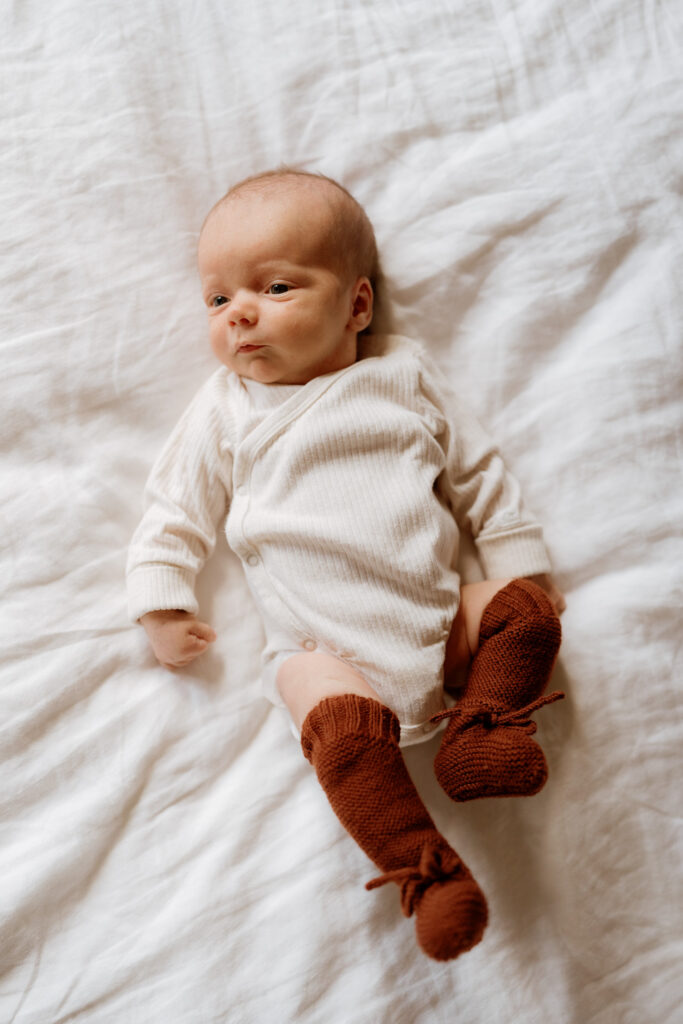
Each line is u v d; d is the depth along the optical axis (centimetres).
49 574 108
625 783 105
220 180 123
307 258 106
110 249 119
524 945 99
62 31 124
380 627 99
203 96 124
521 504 112
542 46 124
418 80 124
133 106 122
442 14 125
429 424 112
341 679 96
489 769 89
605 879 102
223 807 103
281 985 95
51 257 117
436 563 102
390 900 99
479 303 121
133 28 124
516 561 109
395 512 103
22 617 107
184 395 118
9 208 118
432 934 77
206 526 110
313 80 124
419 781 104
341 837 101
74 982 95
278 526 103
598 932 100
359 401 108
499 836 102
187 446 111
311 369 109
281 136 124
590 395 116
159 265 120
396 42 125
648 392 115
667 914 102
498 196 121
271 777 104
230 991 95
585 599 112
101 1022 94
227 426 110
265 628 110
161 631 105
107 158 121
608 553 113
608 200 119
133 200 121
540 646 97
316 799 104
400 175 122
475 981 97
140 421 117
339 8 125
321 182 111
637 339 116
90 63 123
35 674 105
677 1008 99
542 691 99
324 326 107
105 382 116
